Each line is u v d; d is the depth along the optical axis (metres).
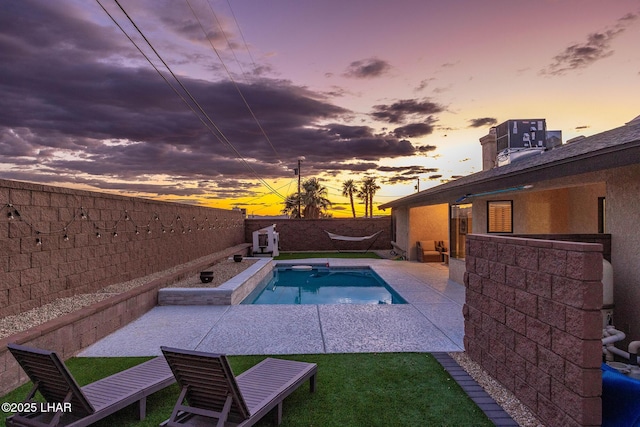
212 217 17.95
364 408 3.74
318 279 14.94
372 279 14.79
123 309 6.96
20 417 3.12
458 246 11.84
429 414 3.61
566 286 3.11
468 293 5.16
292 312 7.99
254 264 14.60
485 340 4.64
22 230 5.96
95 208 8.14
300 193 40.22
